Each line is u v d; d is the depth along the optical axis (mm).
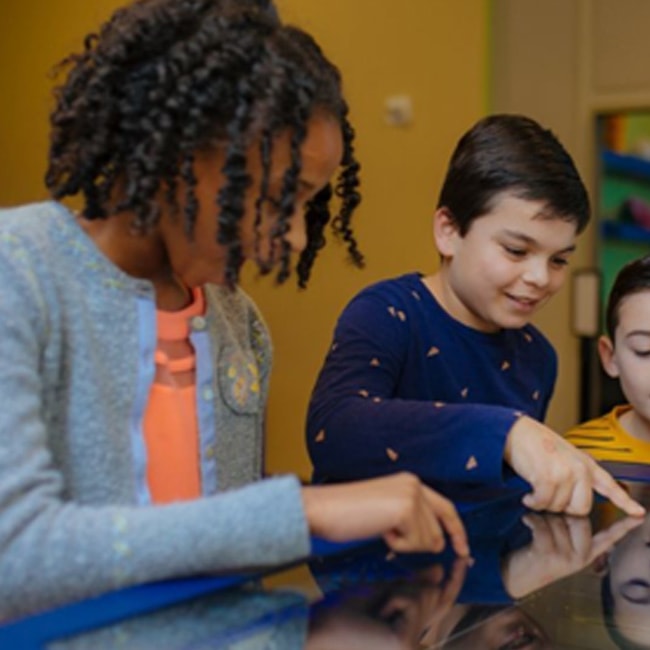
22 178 3416
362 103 2926
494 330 1115
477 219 1009
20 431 572
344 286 2957
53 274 660
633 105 2664
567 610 654
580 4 2691
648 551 726
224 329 820
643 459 1159
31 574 535
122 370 699
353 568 593
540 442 792
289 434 3066
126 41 665
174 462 744
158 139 635
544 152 1000
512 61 2754
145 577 543
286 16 1918
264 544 559
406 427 832
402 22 2840
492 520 734
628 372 1198
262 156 628
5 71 3391
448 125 2799
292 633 517
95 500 671
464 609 603
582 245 2746
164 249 736
